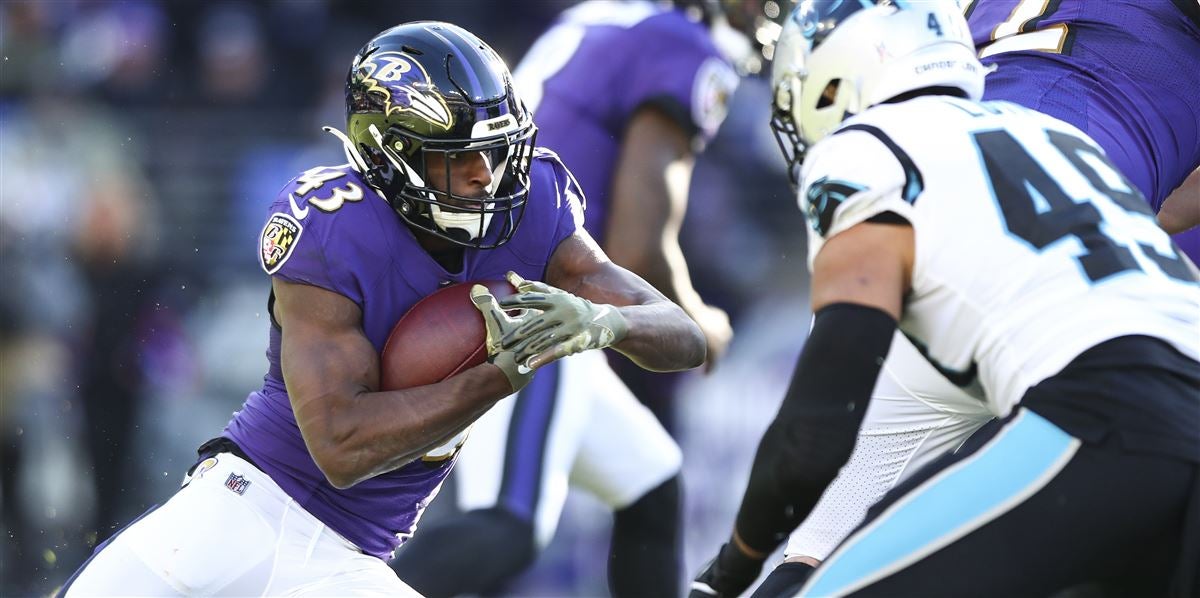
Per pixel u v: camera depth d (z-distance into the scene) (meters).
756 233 28.84
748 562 9.34
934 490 8.50
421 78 9.65
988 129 8.98
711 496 22.98
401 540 10.97
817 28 9.61
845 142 8.93
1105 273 8.50
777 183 29.22
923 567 8.38
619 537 15.51
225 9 31.89
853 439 8.50
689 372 22.72
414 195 9.74
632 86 15.59
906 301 8.84
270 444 10.19
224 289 28.66
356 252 9.69
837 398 8.46
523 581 20.72
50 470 24.86
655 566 15.35
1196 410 8.33
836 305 8.56
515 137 9.87
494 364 9.46
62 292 26.38
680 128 15.61
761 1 16.25
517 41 32.41
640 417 15.48
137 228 28.11
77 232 27.19
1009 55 11.92
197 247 28.97
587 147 15.67
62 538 24.38
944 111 9.08
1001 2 12.24
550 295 9.51
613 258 15.54
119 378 25.81
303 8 32.31
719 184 28.77
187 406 26.50
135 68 31.25
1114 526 8.23
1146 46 11.58
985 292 8.55
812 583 8.61
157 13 31.72
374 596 10.09
